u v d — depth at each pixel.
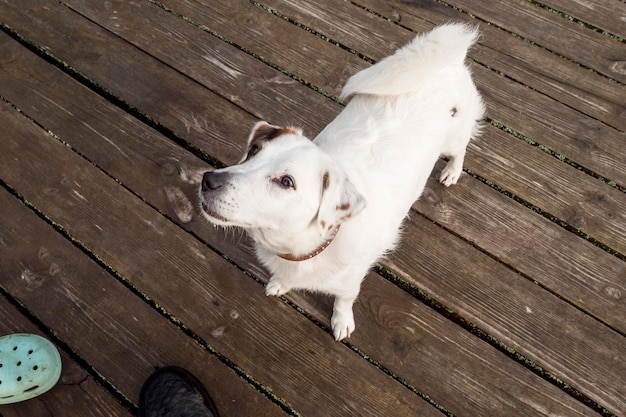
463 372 1.15
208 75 1.41
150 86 1.40
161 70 1.42
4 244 1.24
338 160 1.01
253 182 0.92
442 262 1.23
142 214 1.27
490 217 1.27
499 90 1.39
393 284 1.21
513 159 1.32
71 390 1.14
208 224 1.25
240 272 1.22
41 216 1.27
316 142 1.09
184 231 1.25
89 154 1.32
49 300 1.20
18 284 1.21
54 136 1.34
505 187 1.30
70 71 1.43
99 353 1.17
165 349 1.17
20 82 1.39
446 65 1.09
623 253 1.25
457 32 1.08
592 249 1.25
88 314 1.19
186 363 1.16
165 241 1.24
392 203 1.05
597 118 1.37
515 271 1.23
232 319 1.19
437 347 1.17
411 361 1.16
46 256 1.23
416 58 1.05
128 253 1.24
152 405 1.10
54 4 1.49
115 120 1.35
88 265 1.22
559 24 1.47
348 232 1.00
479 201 1.29
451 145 1.19
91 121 1.35
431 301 1.22
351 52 1.44
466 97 1.13
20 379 1.09
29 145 1.33
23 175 1.30
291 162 0.92
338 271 1.03
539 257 1.24
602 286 1.22
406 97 1.08
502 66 1.42
